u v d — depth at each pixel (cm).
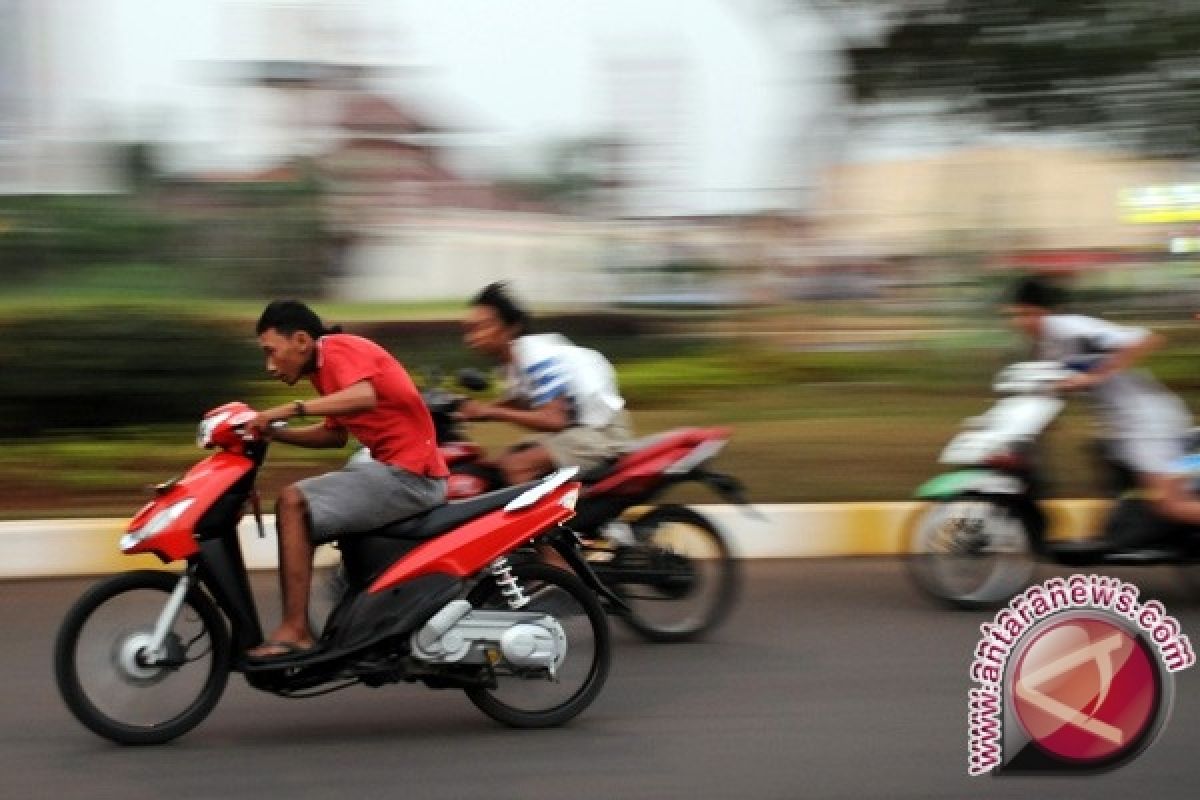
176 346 995
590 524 652
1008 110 1124
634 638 675
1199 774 485
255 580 782
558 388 663
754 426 1108
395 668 524
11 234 1054
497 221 1437
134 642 509
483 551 530
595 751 512
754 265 1457
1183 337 1358
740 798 464
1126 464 718
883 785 476
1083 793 468
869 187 1394
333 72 1302
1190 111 1100
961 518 718
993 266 1355
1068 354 725
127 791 471
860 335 1411
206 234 1163
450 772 490
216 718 552
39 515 847
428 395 657
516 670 533
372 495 522
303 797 466
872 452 1023
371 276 1366
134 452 960
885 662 629
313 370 530
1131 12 1047
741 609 728
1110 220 1379
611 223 1457
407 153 1375
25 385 971
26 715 552
